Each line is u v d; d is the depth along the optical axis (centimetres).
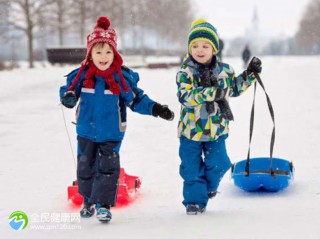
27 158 980
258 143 1037
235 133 1159
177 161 909
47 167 900
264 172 689
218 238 480
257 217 550
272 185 662
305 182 714
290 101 1741
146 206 631
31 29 4691
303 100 1759
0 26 5025
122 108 589
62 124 1402
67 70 4028
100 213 548
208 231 504
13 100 1991
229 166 606
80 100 586
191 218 559
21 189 748
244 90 604
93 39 570
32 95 2178
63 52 4716
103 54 566
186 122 589
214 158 595
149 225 536
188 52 600
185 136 591
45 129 1324
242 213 573
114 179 571
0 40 5734
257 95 1956
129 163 898
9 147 1094
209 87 570
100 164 577
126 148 1033
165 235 496
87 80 570
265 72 3659
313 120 1311
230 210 593
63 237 511
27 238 517
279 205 603
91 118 577
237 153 952
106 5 6297
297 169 798
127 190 652
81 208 602
